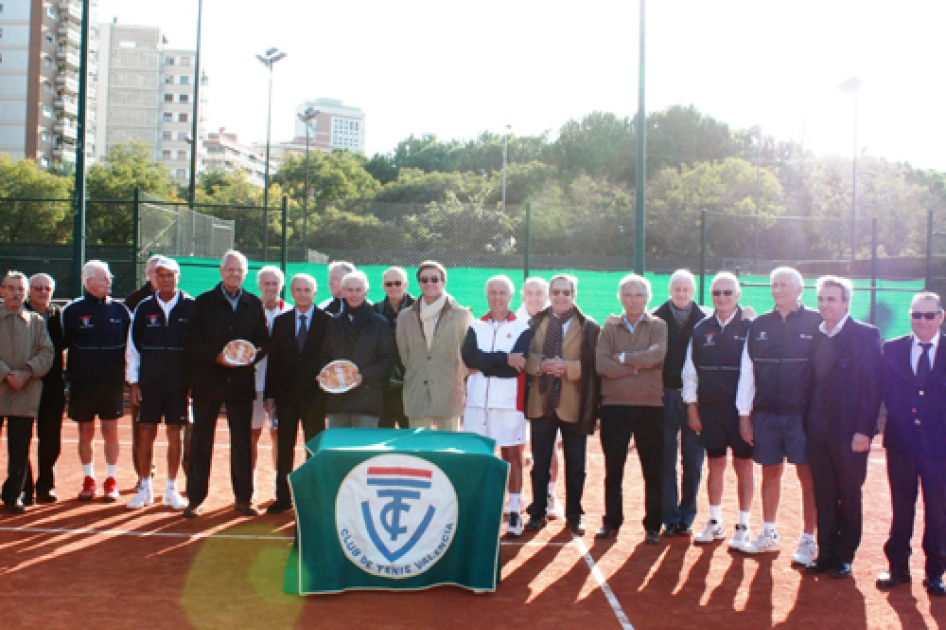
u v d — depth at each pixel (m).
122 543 5.99
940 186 51.47
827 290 5.67
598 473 9.12
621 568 5.71
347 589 5.06
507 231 17.77
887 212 43.00
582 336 6.46
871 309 15.07
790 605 5.04
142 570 5.39
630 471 9.17
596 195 44.44
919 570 5.87
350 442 5.29
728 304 6.24
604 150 57.88
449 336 6.56
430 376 6.53
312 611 4.73
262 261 16.64
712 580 5.49
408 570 5.09
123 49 117.62
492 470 5.12
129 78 117.69
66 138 86.50
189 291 15.35
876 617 4.87
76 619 4.52
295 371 6.87
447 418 6.57
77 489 7.71
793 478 8.98
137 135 118.19
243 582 5.21
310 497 5.00
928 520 5.35
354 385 6.30
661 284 18.02
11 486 6.77
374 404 6.62
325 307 7.57
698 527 6.90
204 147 120.69
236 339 6.72
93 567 5.43
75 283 11.91
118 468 8.70
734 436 6.22
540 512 6.68
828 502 5.64
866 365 5.53
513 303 16.34
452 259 17.20
